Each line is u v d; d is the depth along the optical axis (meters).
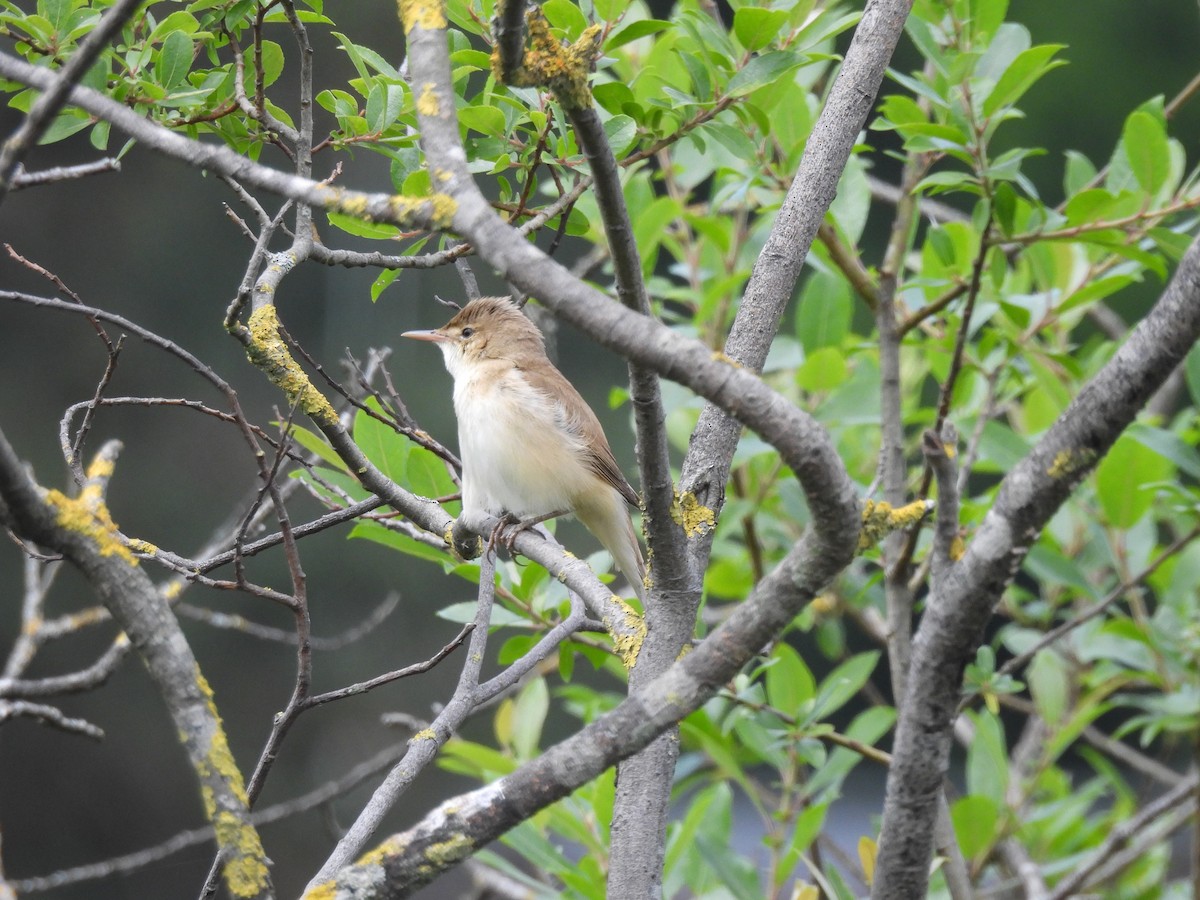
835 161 6.79
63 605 24.47
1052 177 30.08
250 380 26.22
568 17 6.97
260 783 5.86
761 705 8.62
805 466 4.05
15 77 4.89
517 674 6.21
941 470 5.68
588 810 9.12
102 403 6.10
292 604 5.90
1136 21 30.09
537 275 4.16
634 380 5.23
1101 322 12.73
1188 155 29.58
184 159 4.73
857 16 7.52
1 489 4.09
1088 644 10.44
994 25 8.95
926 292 9.77
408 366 24.84
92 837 24.27
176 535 25.14
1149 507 9.95
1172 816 11.56
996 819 9.43
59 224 25.62
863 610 12.19
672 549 5.88
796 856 8.23
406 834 4.36
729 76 7.37
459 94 7.57
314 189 4.60
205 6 6.92
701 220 11.12
